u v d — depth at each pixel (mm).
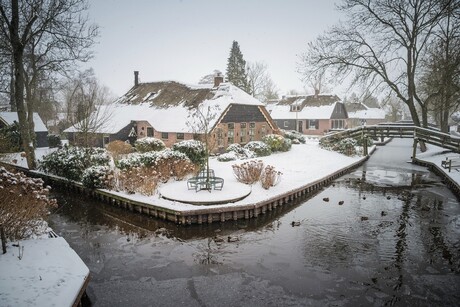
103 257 10312
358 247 11016
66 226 13172
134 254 10547
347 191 18641
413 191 18500
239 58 58719
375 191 18594
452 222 13336
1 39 20969
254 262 9984
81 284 6957
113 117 32812
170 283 8727
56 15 20938
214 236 12078
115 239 11789
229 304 7793
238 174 17391
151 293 8234
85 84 41469
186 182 17188
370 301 7934
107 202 16016
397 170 24688
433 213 14523
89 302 7832
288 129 54844
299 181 18391
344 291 8367
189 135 26844
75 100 30250
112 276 9094
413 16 27359
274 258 10250
